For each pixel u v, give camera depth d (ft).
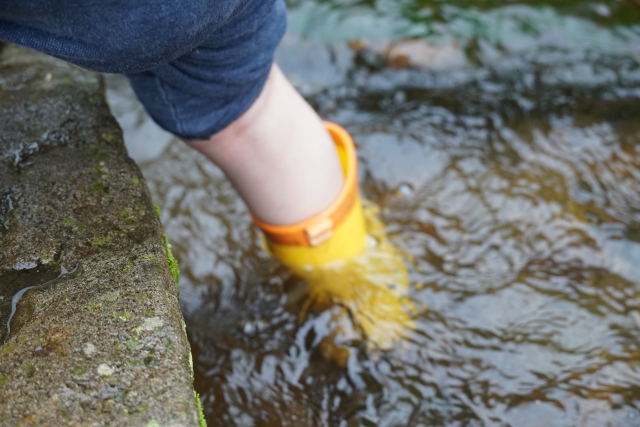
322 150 4.47
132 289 3.03
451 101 6.77
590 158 6.05
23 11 2.71
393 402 4.35
